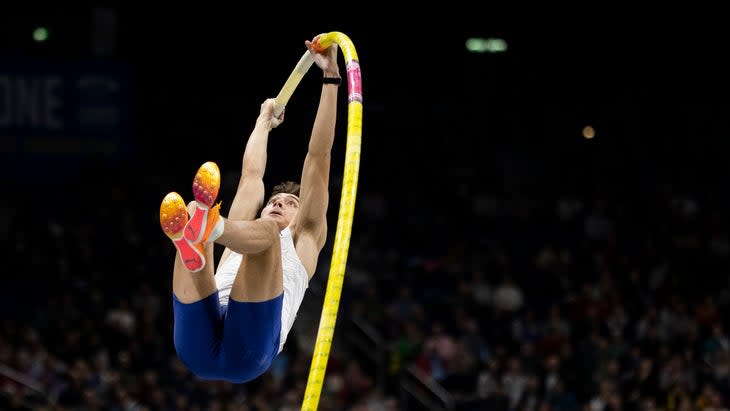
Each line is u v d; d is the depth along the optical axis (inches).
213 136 1674.5
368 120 1715.1
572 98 1781.5
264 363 387.9
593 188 1676.9
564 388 1149.7
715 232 1514.5
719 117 1728.6
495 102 1759.4
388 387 1205.7
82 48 1637.6
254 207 412.8
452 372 1207.6
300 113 1378.0
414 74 1750.7
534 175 1711.4
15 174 1573.6
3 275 1334.9
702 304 1323.8
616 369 1159.6
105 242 1414.9
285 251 414.3
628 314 1318.9
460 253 1491.1
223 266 421.7
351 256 1459.2
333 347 1307.8
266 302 373.4
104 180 1542.8
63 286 1321.4
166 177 1604.3
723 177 1673.2
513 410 1154.7
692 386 1155.9
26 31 1625.2
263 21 1727.4
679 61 1791.3
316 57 419.8
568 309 1325.0
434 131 1728.6
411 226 1577.3
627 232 1549.0
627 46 1791.3
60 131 1595.7
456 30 1764.3
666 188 1659.7
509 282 1370.6
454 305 1343.5
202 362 383.6
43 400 1109.7
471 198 1664.6
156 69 1706.4
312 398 352.8
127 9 1694.1
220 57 1723.7
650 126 1744.6
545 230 1605.6
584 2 1768.0
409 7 1742.1
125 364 1165.7
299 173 1346.0
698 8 1763.0
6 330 1205.1
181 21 1716.3
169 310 1299.2
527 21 1776.6
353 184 369.4
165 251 1395.2
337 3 1729.8
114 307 1298.0
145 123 1667.1
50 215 1476.4
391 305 1342.3
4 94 1573.6
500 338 1280.8
